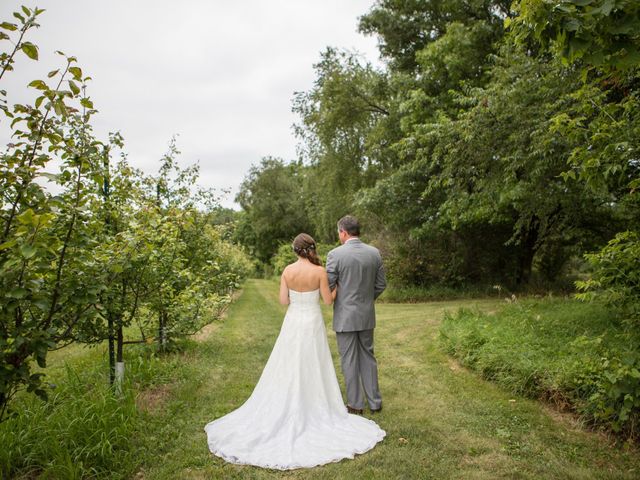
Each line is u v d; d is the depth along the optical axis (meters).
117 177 4.40
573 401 3.71
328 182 19.22
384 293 13.65
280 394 3.54
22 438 2.88
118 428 3.16
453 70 12.27
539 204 7.96
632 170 4.16
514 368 4.48
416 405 4.09
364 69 17.08
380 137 16.08
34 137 2.29
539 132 6.37
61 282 2.54
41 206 2.25
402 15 15.60
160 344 6.01
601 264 3.96
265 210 42.12
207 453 3.11
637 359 3.13
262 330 8.66
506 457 3.02
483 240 14.84
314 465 2.90
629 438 3.13
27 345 2.27
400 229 15.27
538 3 2.03
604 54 2.11
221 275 7.36
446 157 8.35
